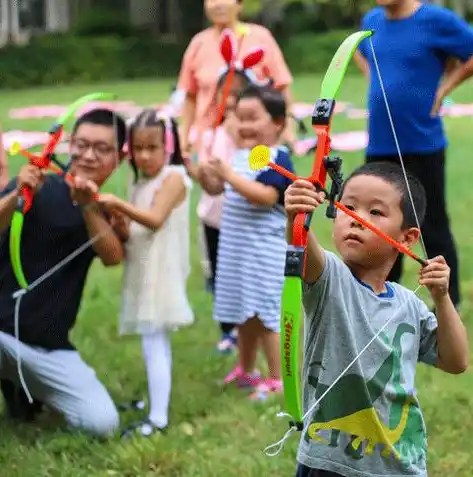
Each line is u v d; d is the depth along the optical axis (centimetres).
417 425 281
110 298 625
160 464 376
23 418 430
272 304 439
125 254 424
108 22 2905
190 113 602
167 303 421
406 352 280
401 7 496
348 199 278
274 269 440
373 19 510
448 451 386
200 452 385
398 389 276
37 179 363
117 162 411
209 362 499
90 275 688
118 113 427
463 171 1069
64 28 3127
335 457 272
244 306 439
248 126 442
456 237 756
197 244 763
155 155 421
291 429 251
